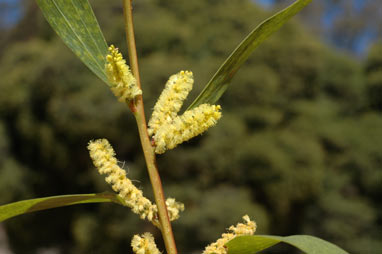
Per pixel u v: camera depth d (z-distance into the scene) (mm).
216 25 13297
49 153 12555
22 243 13828
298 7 936
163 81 11008
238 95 12008
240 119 11945
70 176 12867
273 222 11578
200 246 10242
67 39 955
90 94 11375
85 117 11273
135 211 869
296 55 12719
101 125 11188
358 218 11734
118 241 11164
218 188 10938
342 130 13258
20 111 13125
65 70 11867
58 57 11977
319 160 11789
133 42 872
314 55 12977
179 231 10133
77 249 12977
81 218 12000
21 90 13125
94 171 12000
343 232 11664
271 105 12320
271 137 11797
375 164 12531
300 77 12836
